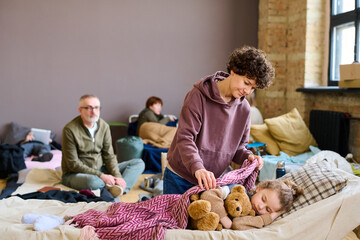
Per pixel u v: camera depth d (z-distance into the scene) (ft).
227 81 6.39
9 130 17.99
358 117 14.34
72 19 19.08
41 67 19.01
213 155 6.71
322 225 6.45
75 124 11.82
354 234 9.24
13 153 14.67
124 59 19.70
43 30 18.89
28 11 18.69
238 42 20.43
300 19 17.69
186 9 19.94
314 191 7.12
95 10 19.22
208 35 20.20
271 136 15.71
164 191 7.05
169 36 19.94
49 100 19.19
